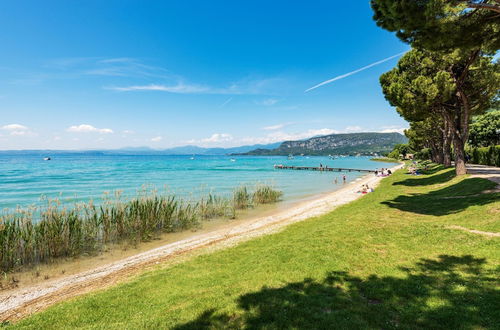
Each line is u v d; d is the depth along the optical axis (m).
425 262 7.42
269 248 10.17
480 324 4.49
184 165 111.81
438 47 12.01
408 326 4.63
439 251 8.14
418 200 17.67
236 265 8.77
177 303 6.29
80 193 30.78
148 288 7.46
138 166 98.44
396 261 7.69
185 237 14.91
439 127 35.06
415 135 52.81
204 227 17.05
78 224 12.48
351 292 6.04
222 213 20.39
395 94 22.86
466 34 11.27
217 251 11.04
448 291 5.66
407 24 10.81
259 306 5.67
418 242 9.16
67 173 62.97
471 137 53.56
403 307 5.23
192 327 5.11
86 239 12.94
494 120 49.69
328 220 14.77
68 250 11.95
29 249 11.18
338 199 24.62
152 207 15.62
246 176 59.66
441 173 28.94
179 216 16.95
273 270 7.75
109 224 13.91
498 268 6.47
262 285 6.76
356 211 16.09
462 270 6.64
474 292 5.50
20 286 9.27
